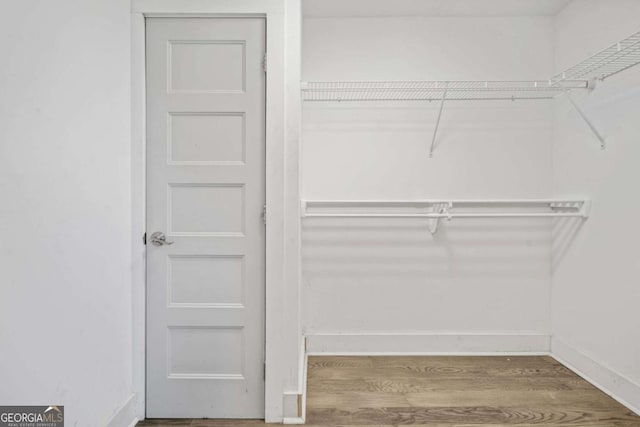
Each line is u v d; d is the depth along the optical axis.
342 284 2.76
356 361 2.64
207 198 1.98
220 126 1.97
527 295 2.76
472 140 2.73
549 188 2.74
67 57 1.33
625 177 2.09
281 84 1.93
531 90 2.56
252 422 1.96
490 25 2.72
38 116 1.18
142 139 1.94
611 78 2.19
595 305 2.31
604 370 2.23
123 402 1.80
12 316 1.09
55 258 1.26
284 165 1.95
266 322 1.95
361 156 2.74
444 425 1.90
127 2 1.84
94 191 1.51
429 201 2.65
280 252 1.95
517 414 2.00
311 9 2.61
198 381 1.99
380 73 2.73
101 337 1.57
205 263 1.99
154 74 1.95
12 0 1.08
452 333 2.77
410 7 2.58
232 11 1.92
